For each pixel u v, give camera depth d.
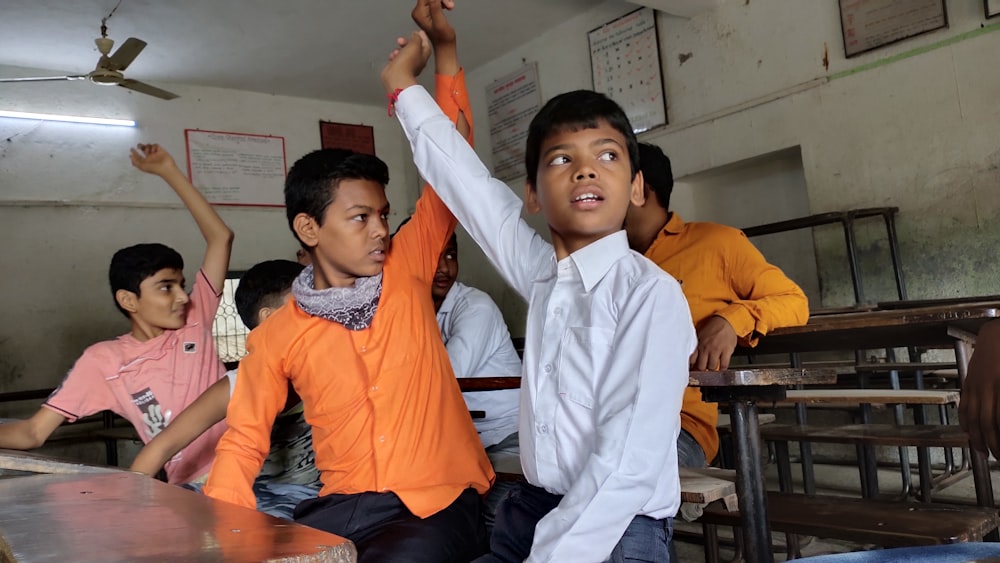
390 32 6.10
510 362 2.25
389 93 1.51
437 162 1.42
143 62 6.29
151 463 1.42
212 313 2.21
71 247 6.21
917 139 4.11
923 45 4.07
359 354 1.37
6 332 5.93
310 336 1.40
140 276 2.00
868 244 4.36
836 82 4.44
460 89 1.57
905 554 0.60
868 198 4.33
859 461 3.02
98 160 6.38
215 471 1.38
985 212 3.87
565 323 1.16
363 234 1.38
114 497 0.79
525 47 6.58
